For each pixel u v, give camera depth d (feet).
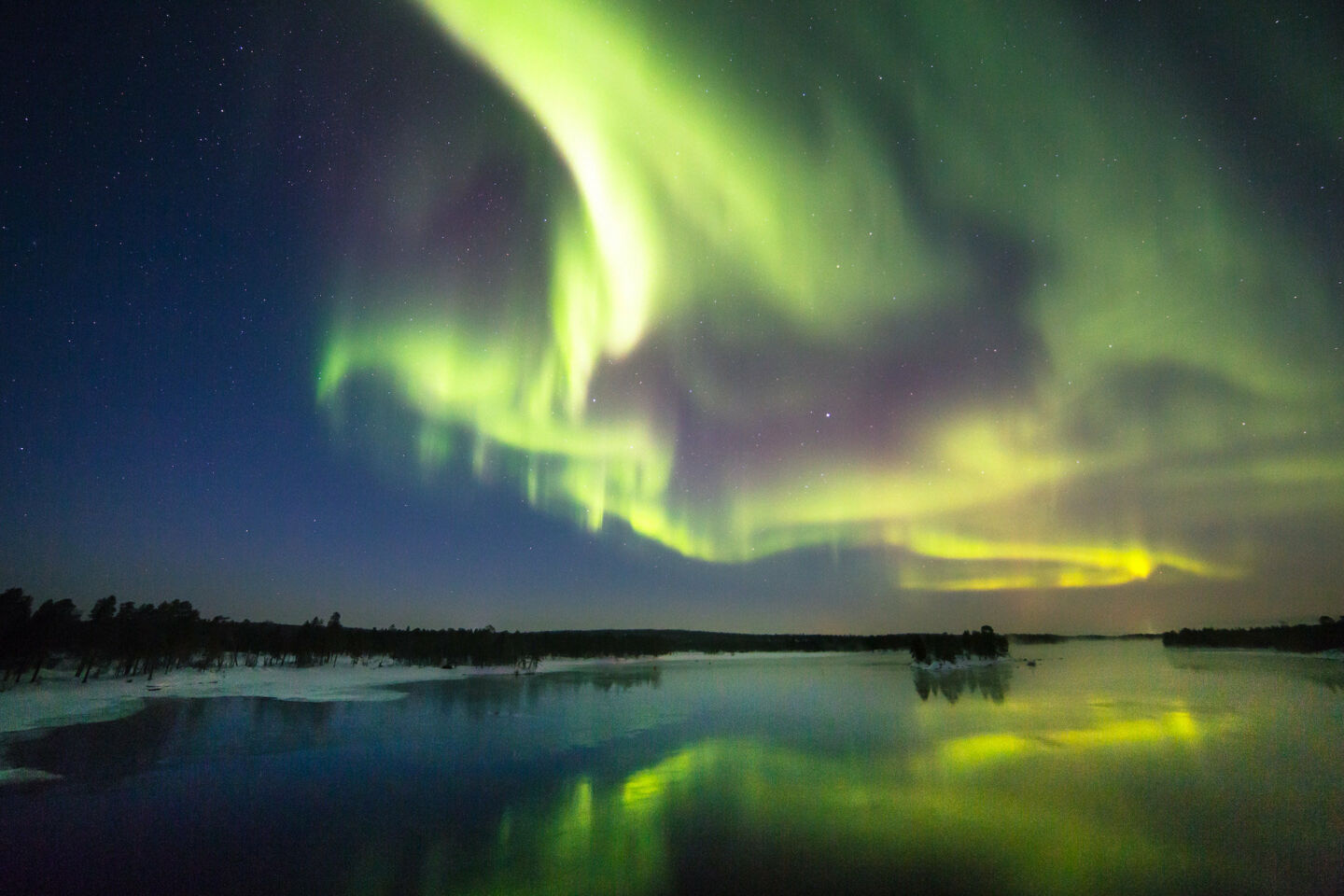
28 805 57.47
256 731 101.09
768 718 114.62
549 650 429.79
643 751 82.07
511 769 71.31
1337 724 96.12
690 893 36.29
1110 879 37.83
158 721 112.98
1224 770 66.49
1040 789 59.62
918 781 63.36
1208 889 36.47
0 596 182.60
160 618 250.57
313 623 295.48
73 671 220.84
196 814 54.13
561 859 42.16
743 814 52.37
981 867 39.88
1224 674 205.87
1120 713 112.68
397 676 239.91
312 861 42.34
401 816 52.80
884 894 35.96
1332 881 37.37
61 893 37.86
